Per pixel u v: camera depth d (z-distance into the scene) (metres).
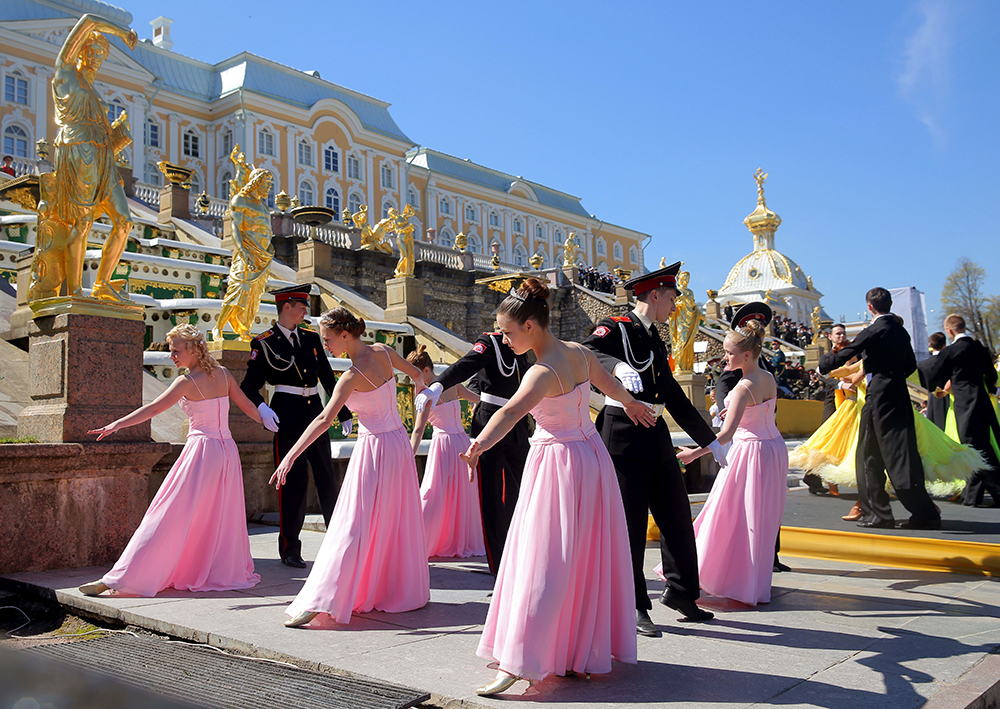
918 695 2.95
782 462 4.70
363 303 16.11
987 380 8.98
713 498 4.75
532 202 68.56
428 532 6.32
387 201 54.62
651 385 4.01
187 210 21.61
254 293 8.39
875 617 4.22
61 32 39.19
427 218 59.38
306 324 12.95
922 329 18.58
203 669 3.32
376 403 4.42
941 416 10.23
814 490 9.78
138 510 5.82
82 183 5.62
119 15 42.75
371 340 14.02
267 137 47.12
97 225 15.16
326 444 5.80
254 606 4.48
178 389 4.96
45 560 5.30
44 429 5.57
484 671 3.27
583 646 3.12
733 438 4.79
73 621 4.49
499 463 5.16
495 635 3.15
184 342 5.01
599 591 3.18
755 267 55.03
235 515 5.09
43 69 38.09
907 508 6.59
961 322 8.83
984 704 2.99
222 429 5.13
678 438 10.09
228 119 46.12
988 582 5.14
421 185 59.38
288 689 3.01
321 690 2.99
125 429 5.75
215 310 11.97
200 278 15.53
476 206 63.72
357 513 4.24
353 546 4.14
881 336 6.62
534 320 3.20
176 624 4.05
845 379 8.27
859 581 5.24
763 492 4.60
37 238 5.76
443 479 6.42
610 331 4.03
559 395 3.20
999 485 8.45
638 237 81.88
